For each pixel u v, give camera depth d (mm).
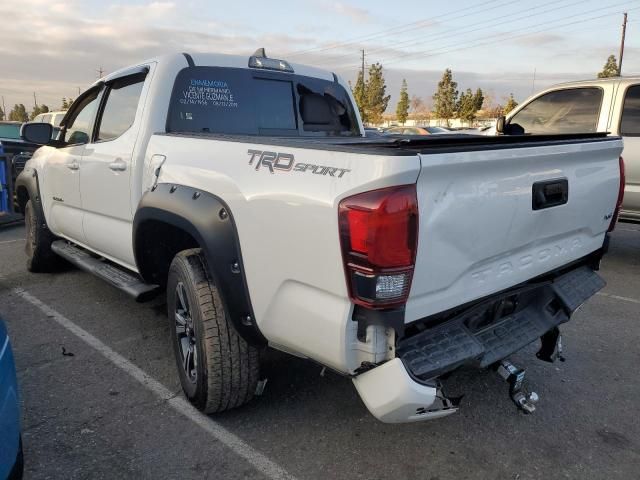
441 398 2229
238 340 2775
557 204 2688
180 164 3014
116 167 3629
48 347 3906
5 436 1888
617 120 6359
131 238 3615
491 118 68625
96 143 4047
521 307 2873
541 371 3646
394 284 2000
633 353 3973
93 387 3330
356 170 2025
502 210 2367
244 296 2559
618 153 3193
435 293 2211
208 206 2680
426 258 2090
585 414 3117
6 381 1984
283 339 2418
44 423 2916
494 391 3359
